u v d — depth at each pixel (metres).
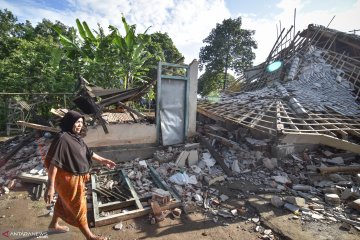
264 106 7.20
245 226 3.42
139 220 3.46
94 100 5.60
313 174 5.14
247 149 6.29
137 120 6.18
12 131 9.12
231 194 4.44
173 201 3.88
